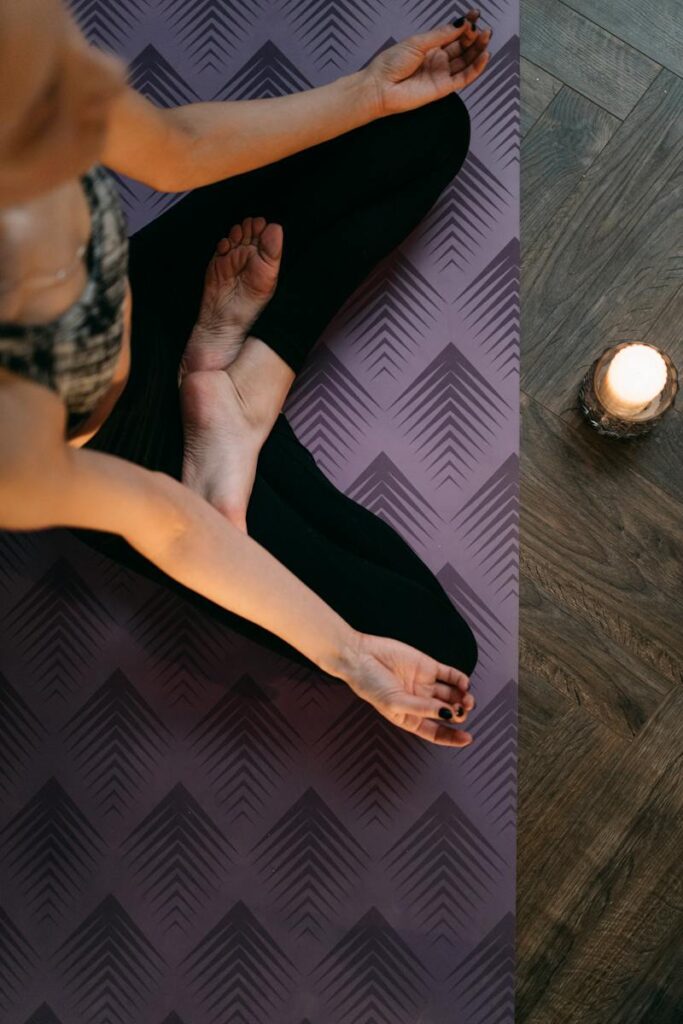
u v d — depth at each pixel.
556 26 1.87
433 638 1.57
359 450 1.75
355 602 1.54
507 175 1.81
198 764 1.70
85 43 0.64
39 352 0.92
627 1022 1.67
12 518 0.95
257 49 1.84
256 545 1.31
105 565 1.75
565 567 1.77
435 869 1.67
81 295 0.97
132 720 1.71
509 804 1.68
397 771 1.69
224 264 1.58
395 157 1.62
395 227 1.65
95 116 0.64
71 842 1.69
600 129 1.86
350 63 1.83
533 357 1.81
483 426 1.76
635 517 1.78
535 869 1.70
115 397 1.28
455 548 1.73
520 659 1.74
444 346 1.77
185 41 1.85
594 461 1.79
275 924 1.66
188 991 1.66
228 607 1.31
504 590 1.73
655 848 1.70
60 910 1.68
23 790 1.70
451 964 1.65
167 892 1.67
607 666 1.74
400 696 1.41
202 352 1.61
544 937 1.68
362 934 1.66
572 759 1.72
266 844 1.68
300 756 1.70
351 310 1.78
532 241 1.83
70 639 1.73
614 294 1.82
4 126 0.59
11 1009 1.67
